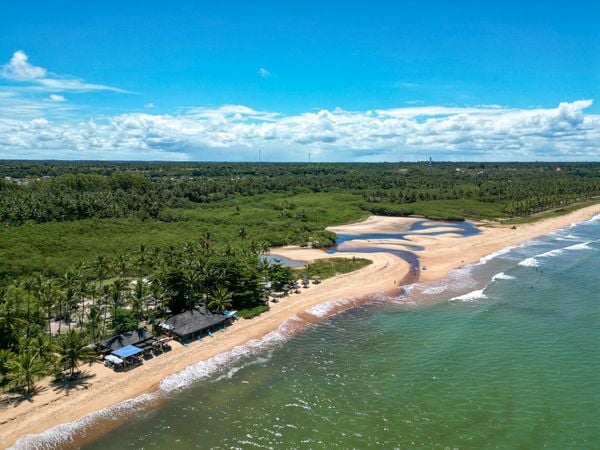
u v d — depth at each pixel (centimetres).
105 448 4641
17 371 5403
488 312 8019
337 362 6384
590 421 4831
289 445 4659
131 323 7062
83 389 5616
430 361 6300
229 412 5241
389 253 12925
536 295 8875
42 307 7206
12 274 9750
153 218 15738
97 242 12225
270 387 5756
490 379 5753
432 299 8900
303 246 14162
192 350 6725
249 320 7844
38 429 4866
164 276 7888
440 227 17750
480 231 16788
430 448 4538
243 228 14900
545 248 13425
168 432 4891
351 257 12381
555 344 6650
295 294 9194
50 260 10625
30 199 14500
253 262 9575
